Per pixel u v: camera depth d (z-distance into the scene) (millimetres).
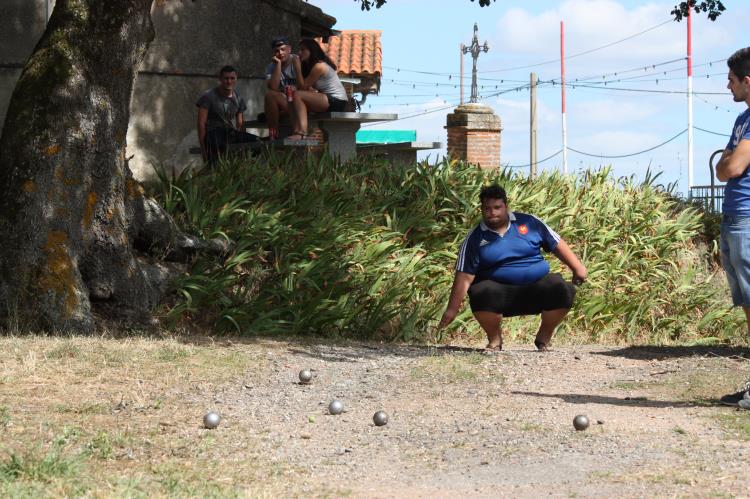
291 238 13773
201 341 11094
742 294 8109
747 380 8883
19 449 6164
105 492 5250
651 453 6340
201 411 7562
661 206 18250
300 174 15531
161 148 19328
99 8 11406
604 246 16625
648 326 15547
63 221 11250
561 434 6926
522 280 10883
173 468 5984
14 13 18250
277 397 8172
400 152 20797
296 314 12656
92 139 11477
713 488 5426
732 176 7996
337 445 6715
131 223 12367
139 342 10227
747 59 7840
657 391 8570
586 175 18359
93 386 8164
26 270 11023
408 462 6273
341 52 31484
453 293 10906
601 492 5402
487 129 28438
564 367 9805
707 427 7055
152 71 19172
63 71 11289
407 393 8461
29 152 11172
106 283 11633
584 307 14930
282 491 5539
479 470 6039
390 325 13297
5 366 8633
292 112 16219
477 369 9539
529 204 16391
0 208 11164
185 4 19500
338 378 9094
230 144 16688
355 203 15023
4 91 18250
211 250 13195
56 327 10977
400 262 14039
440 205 15914
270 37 20734
